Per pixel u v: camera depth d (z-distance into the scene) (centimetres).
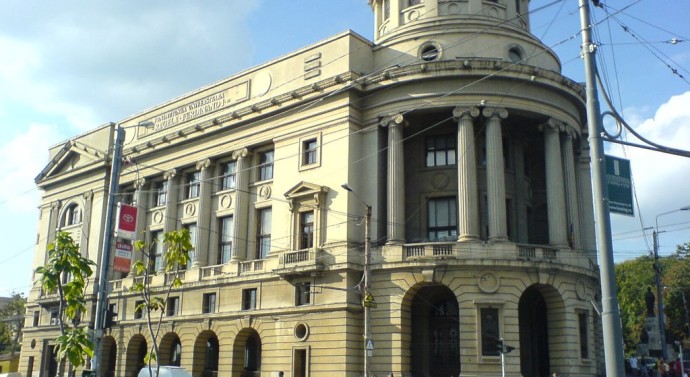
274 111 4603
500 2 4556
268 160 4803
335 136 4241
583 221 4669
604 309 1510
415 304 4131
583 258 4034
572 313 3894
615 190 1625
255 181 4809
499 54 4222
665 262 7925
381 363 3806
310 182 4284
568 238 4159
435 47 4247
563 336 3831
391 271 3878
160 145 5394
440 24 4300
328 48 4428
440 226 4184
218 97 5097
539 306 4241
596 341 4425
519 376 3603
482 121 4134
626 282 8262
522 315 4181
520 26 4572
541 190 4566
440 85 4038
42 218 6525
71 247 1877
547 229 4484
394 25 4631
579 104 4375
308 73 4516
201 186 5050
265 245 4641
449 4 4434
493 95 4000
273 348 4222
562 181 4128
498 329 3675
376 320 3878
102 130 6038
